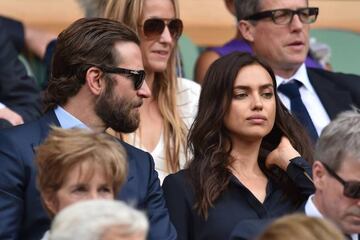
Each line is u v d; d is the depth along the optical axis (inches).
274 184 814.5
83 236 515.5
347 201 700.0
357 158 693.3
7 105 1057.5
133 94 767.7
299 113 969.5
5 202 723.4
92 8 1045.8
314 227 530.9
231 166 805.2
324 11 1272.1
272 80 819.4
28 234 729.0
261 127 804.0
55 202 668.7
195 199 789.9
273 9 982.4
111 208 526.3
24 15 1173.1
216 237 777.6
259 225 694.5
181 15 1225.4
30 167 733.9
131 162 765.9
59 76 770.2
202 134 807.7
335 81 1012.5
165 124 907.4
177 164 895.7
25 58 1129.4
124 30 775.7
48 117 767.7
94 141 666.2
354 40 1257.4
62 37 773.3
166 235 757.9
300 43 982.4
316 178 715.4
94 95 762.8
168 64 925.2
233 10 1125.1
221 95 806.5
